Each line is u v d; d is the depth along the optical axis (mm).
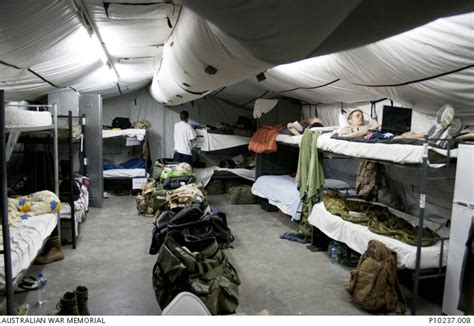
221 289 2594
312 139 4406
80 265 3666
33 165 4594
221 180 7723
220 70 2381
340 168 5730
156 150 8422
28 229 3004
